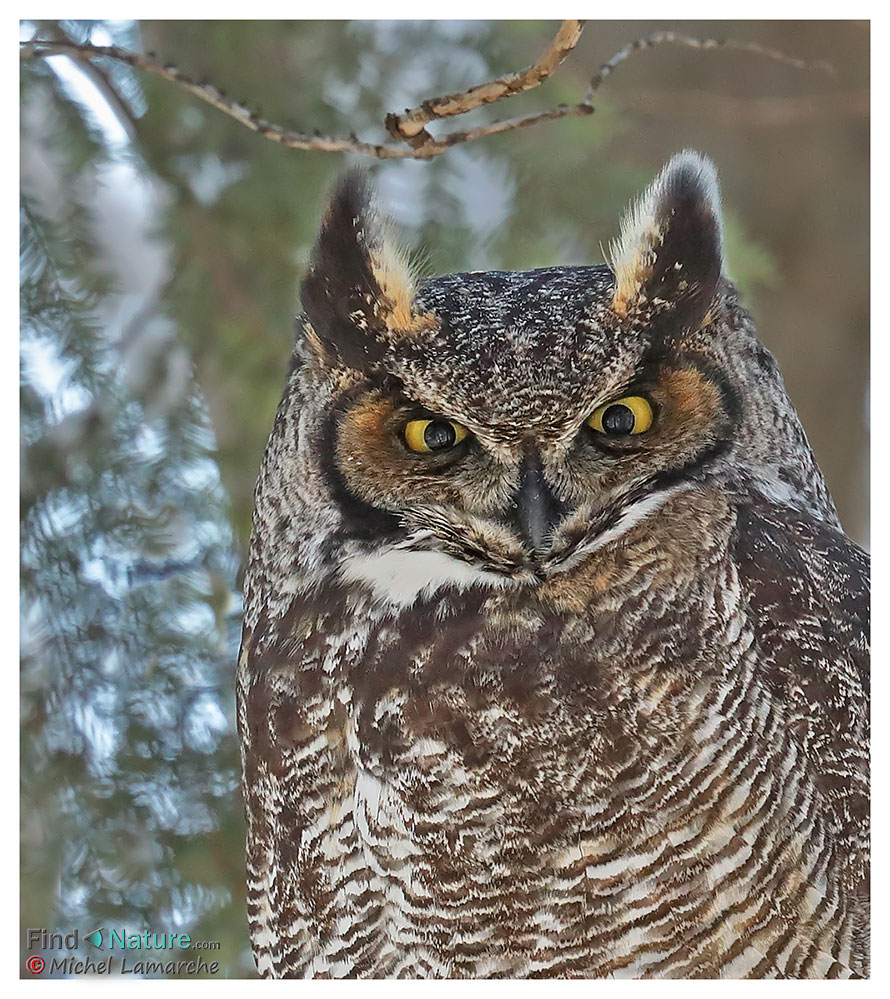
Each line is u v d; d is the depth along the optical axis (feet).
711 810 19.67
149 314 28.07
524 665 19.98
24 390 26.76
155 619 27.07
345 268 20.67
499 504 20.07
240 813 26.81
